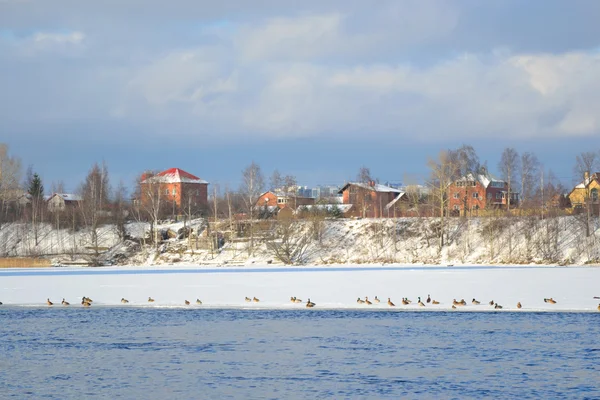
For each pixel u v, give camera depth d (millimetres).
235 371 52688
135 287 106062
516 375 50938
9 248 186875
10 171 194500
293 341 63375
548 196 191750
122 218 193000
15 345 62688
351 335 65938
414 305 84562
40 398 46219
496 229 171750
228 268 155000
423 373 51688
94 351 60000
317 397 46031
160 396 46469
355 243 176750
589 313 77062
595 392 46719
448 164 174375
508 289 97438
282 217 184875
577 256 155125
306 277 120688
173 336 66438
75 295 96938
